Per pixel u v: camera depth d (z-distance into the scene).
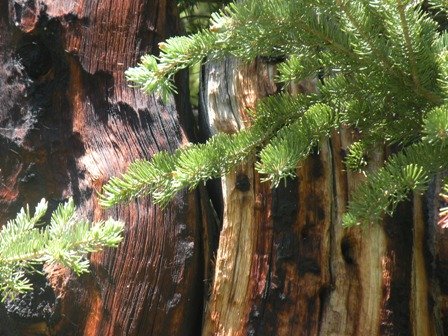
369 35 1.22
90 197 1.47
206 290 1.48
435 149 1.20
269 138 1.31
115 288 1.44
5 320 1.47
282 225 1.44
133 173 1.24
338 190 1.45
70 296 1.44
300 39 1.24
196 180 1.24
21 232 1.15
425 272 1.47
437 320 1.47
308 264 1.44
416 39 1.20
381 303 1.44
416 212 1.47
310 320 1.43
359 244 1.45
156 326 1.44
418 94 1.24
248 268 1.44
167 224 1.45
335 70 1.28
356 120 1.29
